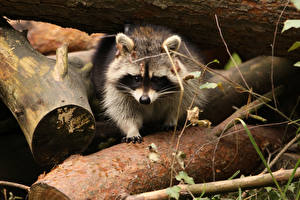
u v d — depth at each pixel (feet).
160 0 20.26
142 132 23.99
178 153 18.01
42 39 33.58
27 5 20.53
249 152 20.63
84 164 16.88
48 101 17.37
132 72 21.47
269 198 17.61
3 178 22.72
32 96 17.80
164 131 21.95
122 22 21.59
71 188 15.39
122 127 22.93
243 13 19.86
